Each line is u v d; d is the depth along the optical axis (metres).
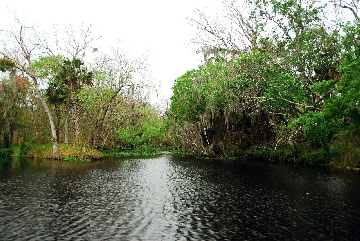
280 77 23.17
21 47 28.28
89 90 31.11
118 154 37.97
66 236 7.92
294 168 23.48
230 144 33.62
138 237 7.91
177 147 42.81
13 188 14.17
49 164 25.14
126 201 11.89
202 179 17.80
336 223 9.12
